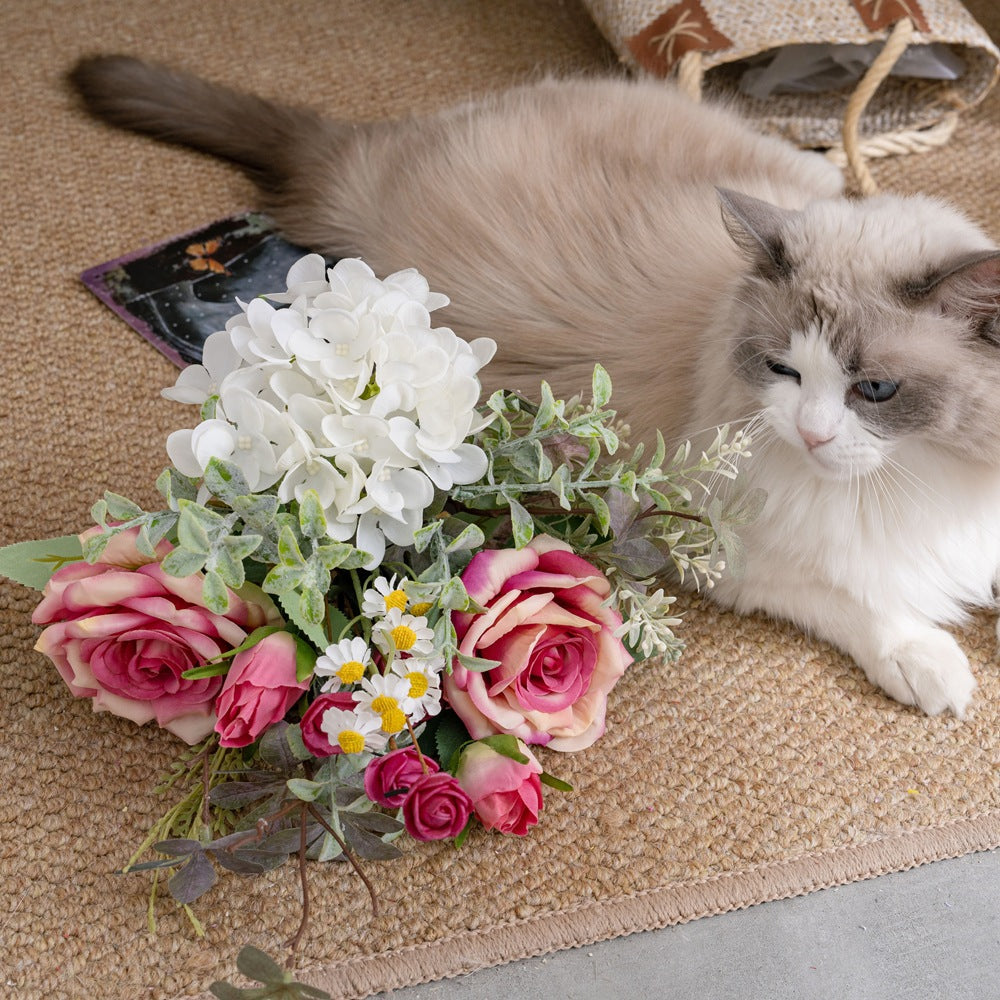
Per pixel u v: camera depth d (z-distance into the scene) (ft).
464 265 4.91
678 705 4.25
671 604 4.56
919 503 3.90
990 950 3.69
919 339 3.44
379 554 3.49
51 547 3.83
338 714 3.30
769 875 3.79
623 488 3.69
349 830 3.41
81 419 5.06
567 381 4.58
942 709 4.23
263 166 6.16
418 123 5.73
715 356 4.04
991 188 6.33
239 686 3.39
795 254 3.63
